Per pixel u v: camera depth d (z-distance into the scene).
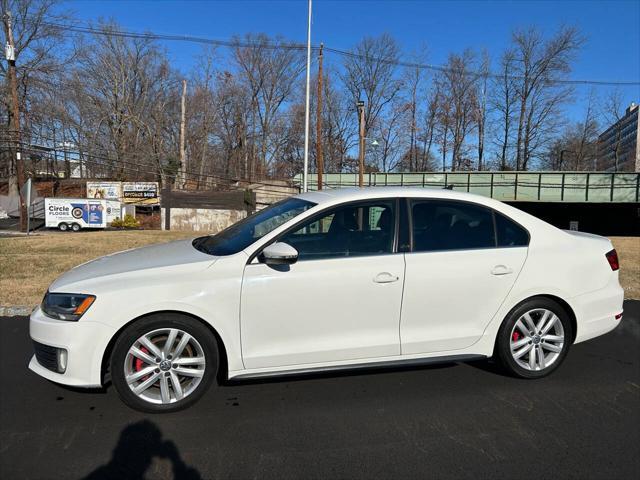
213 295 3.34
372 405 3.59
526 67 51.34
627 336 5.36
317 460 2.86
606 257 4.27
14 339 5.04
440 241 3.84
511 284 3.91
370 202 3.81
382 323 3.66
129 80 44.97
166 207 32.62
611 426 3.31
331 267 3.54
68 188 42.28
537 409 3.55
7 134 31.25
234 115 51.25
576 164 57.41
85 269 3.64
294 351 3.50
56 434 3.12
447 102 54.06
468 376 4.17
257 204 33.72
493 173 31.97
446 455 2.92
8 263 9.18
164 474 2.70
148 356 3.33
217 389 3.85
